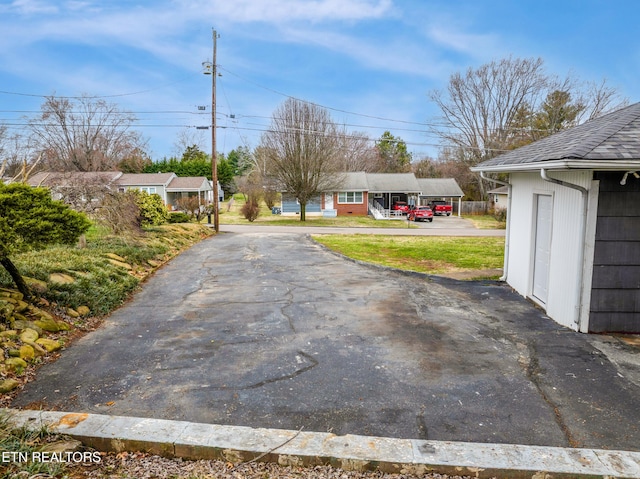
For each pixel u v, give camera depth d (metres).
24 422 3.07
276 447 2.84
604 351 4.84
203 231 18.66
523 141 35.94
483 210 39.69
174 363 4.46
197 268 10.16
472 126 37.94
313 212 36.16
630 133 5.38
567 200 5.76
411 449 2.82
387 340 5.18
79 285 6.48
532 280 7.11
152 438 2.92
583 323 5.46
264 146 32.09
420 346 4.98
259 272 9.65
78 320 5.67
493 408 3.51
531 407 3.53
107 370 4.26
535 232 7.05
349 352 4.78
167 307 6.70
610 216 5.30
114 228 11.91
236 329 5.60
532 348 4.93
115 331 5.50
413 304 6.85
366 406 3.54
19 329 4.70
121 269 8.30
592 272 5.38
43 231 4.79
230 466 2.78
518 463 2.68
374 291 7.74
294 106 30.38
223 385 3.93
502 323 5.89
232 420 3.30
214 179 21.00
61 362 4.45
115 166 37.75
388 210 36.53
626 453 2.81
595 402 3.63
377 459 2.71
